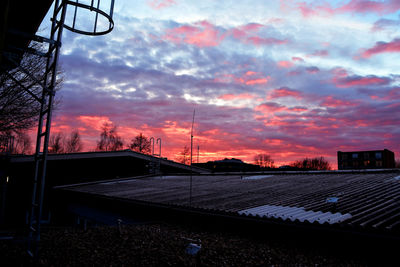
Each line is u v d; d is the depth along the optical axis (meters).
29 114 14.57
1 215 20.11
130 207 14.83
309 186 13.85
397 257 6.12
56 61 6.48
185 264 6.62
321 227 7.43
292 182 15.94
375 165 84.31
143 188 19.62
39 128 7.00
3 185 20.22
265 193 13.19
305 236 7.82
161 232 10.12
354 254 6.82
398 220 7.03
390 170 15.30
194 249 5.98
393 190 10.75
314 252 7.27
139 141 68.12
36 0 5.20
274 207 9.97
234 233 9.54
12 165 24.30
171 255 7.34
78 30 6.64
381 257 6.38
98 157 28.98
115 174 30.62
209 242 8.42
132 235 9.73
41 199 6.50
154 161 32.34
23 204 24.27
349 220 7.53
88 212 19.06
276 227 8.49
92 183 26.55
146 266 6.60
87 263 6.80
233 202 11.59
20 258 7.13
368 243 6.63
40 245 8.48
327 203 9.74
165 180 24.30
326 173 17.83
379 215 7.69
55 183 26.91
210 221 10.52
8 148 20.23
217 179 21.27
